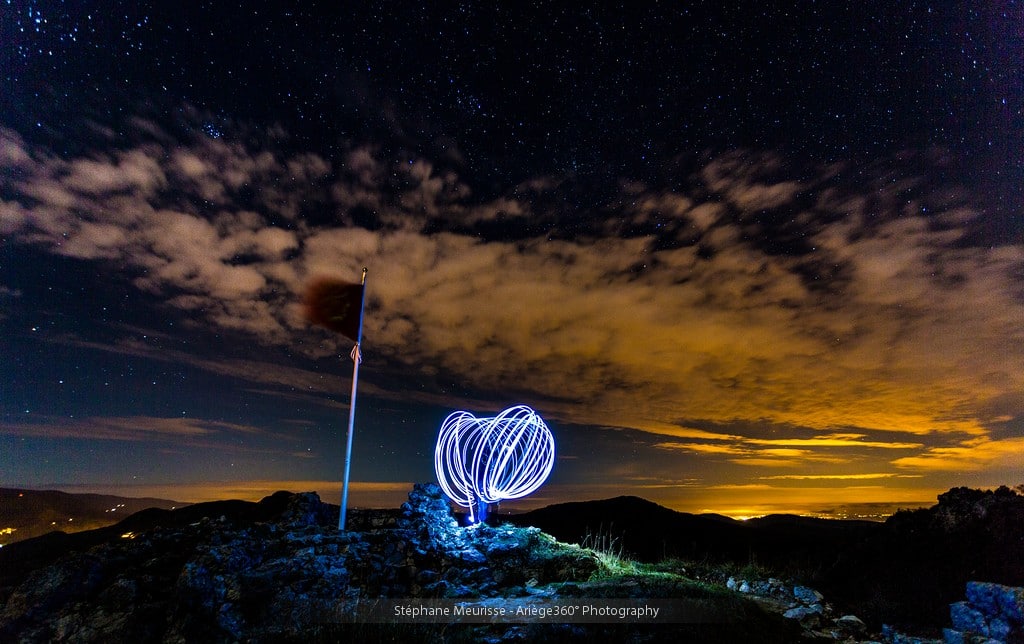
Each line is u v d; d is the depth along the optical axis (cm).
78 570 781
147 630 687
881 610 895
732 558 1269
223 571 750
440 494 1107
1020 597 743
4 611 738
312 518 1005
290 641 653
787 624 769
